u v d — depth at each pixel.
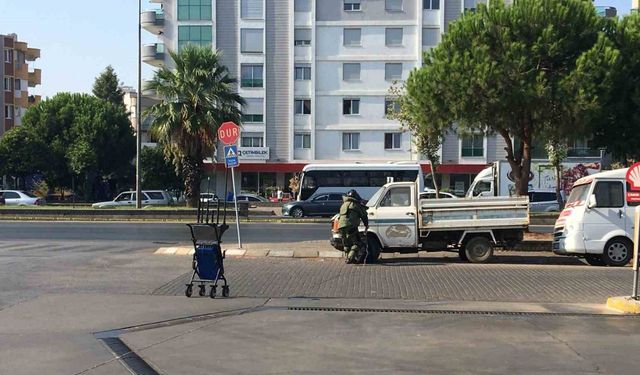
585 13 17.53
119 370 6.10
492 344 7.15
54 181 54.34
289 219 30.70
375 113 54.97
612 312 8.99
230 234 22.84
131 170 57.06
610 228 14.75
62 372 6.02
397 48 54.78
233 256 15.62
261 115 55.56
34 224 26.83
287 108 55.53
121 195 42.69
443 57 18.09
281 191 54.03
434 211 14.94
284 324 8.07
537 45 16.78
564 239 15.10
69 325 7.97
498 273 13.02
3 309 8.92
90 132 52.72
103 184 56.88
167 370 6.12
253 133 55.69
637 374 6.04
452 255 17.02
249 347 6.97
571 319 8.48
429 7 54.50
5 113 65.50
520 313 8.87
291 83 55.34
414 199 15.04
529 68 16.89
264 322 8.18
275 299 9.85
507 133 19.06
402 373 6.05
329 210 35.28
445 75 17.34
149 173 55.47
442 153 54.16
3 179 53.94
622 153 19.95
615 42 18.23
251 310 8.93
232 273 12.66
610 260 14.75
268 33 55.53
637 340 7.36
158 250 16.39
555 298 10.14
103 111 54.34
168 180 56.00
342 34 55.19
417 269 13.59
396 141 54.84
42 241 19.75
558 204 34.66
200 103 31.81
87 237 21.17
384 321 8.27
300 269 13.37
